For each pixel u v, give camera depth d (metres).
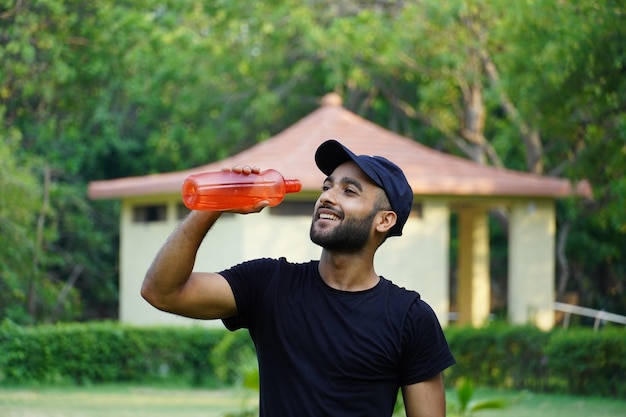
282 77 28.94
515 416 13.47
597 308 27.50
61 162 27.16
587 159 18.34
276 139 21.44
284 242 19.78
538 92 18.19
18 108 23.47
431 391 4.31
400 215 4.34
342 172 4.35
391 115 29.66
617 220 18.42
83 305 26.34
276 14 25.64
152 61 26.19
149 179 21.17
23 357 17.44
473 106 26.34
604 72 16.25
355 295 4.27
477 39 24.89
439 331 4.34
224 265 20.06
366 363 4.18
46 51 21.16
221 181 4.16
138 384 17.92
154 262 4.22
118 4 22.95
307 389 4.17
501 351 16.83
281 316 4.25
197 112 28.92
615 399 15.20
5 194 20.23
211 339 18.31
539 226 21.33
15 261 20.86
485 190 20.38
